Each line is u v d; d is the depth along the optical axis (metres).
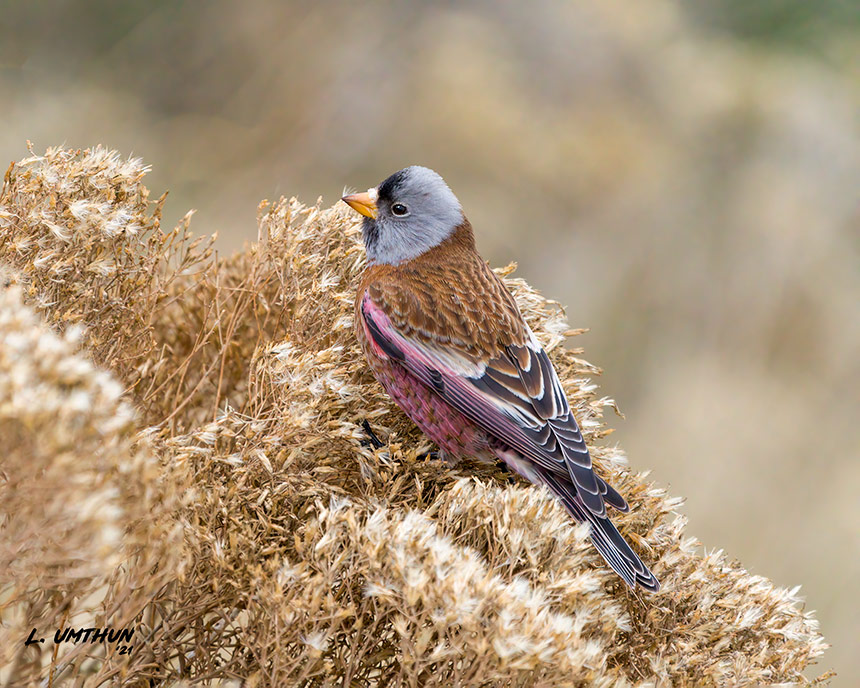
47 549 4.51
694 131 7.05
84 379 4.52
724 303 5.89
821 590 4.92
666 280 6.04
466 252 4.67
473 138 6.59
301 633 4.54
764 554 4.94
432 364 4.62
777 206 6.36
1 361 4.51
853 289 5.95
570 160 6.60
